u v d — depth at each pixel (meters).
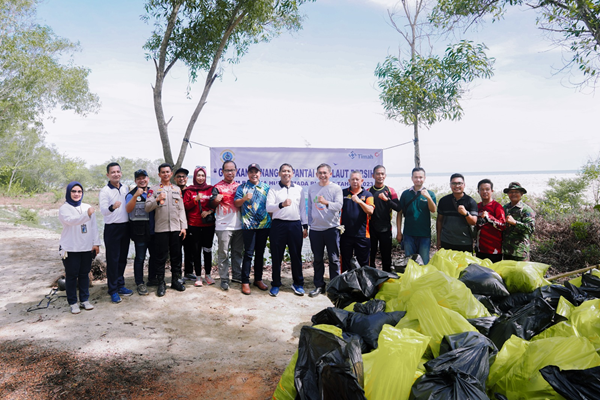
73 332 4.14
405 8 8.24
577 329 2.38
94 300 5.16
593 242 7.17
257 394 3.05
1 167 38.41
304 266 7.59
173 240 5.41
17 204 30.72
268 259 8.07
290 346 3.97
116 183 5.20
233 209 5.68
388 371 2.03
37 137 41.66
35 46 14.17
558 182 12.06
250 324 4.53
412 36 8.27
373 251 6.23
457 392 1.80
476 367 2.07
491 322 2.59
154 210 5.39
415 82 7.66
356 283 3.48
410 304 2.68
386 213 5.91
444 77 7.57
